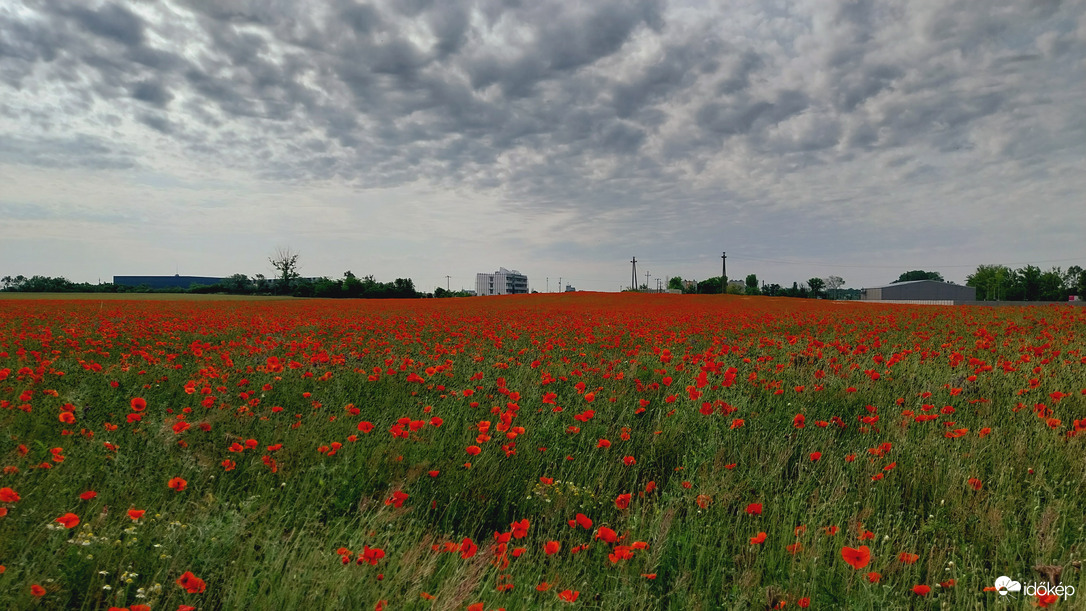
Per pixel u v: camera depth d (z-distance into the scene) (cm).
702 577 355
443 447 523
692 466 508
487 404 695
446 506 438
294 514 400
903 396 705
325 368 870
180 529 338
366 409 672
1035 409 606
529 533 414
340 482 436
